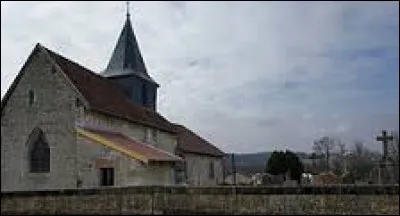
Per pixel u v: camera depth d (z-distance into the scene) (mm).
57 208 19844
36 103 30578
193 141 47375
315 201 16250
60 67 30422
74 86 29812
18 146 30656
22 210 20312
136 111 37281
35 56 30969
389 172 35219
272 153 50406
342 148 69688
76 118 29391
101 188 19297
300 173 49156
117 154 27656
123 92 41156
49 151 29891
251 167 74938
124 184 27219
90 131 29172
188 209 17859
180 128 49000
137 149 29344
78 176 28578
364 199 15656
